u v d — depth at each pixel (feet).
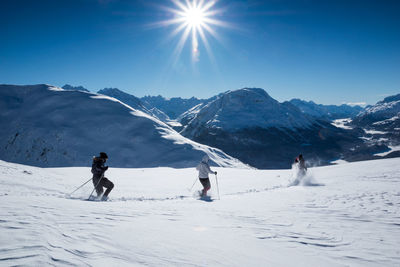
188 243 9.05
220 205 20.84
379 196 23.30
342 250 9.48
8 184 26.48
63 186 33.42
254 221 14.44
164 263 6.81
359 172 46.37
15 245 6.57
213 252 8.30
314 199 23.36
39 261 5.67
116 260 6.53
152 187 39.96
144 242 8.55
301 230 12.51
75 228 9.20
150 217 13.58
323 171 55.06
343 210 17.93
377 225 13.64
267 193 29.14
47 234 7.89
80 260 6.17
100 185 26.05
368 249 9.62
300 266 7.66
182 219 13.80
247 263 7.58
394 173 41.19
